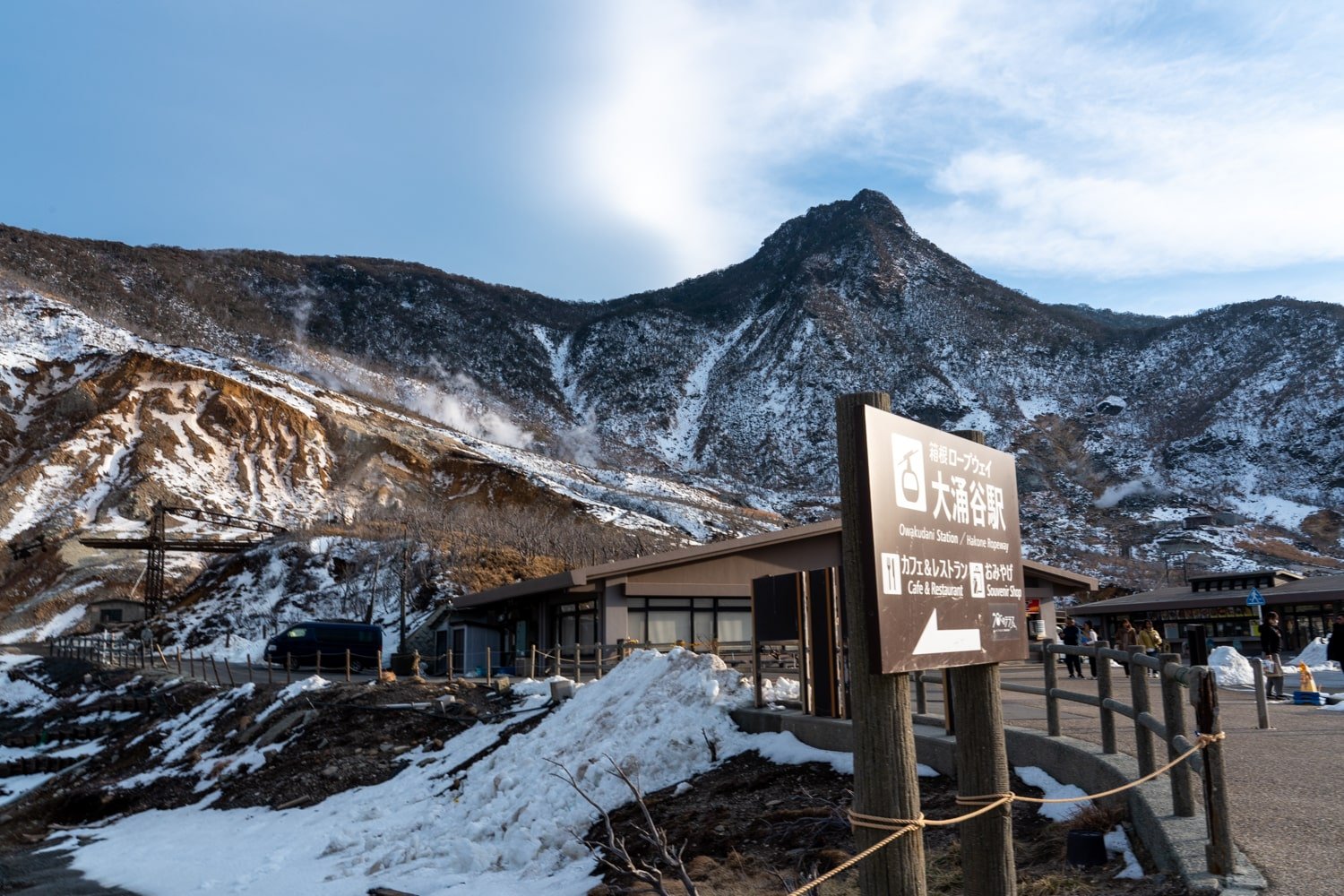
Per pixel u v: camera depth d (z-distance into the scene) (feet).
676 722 50.11
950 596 17.66
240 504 424.87
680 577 111.75
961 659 17.74
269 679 127.03
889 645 15.37
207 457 455.63
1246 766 31.53
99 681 157.48
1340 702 56.70
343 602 230.89
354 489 474.90
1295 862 20.52
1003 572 20.08
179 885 51.90
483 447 646.33
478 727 71.97
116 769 99.91
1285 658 137.39
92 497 399.85
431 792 58.23
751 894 29.37
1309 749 34.88
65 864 63.00
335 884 43.37
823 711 44.80
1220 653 82.94
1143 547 609.83
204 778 82.28
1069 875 23.84
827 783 38.88
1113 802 27.22
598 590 110.32
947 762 36.27
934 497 17.52
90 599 292.40
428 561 238.48
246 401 502.79
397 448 520.01
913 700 55.67
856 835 15.93
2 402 478.59
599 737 52.44
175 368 507.71
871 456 15.64
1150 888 20.97
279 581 251.80
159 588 253.24
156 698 128.26
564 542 266.77
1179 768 23.34
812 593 46.14
